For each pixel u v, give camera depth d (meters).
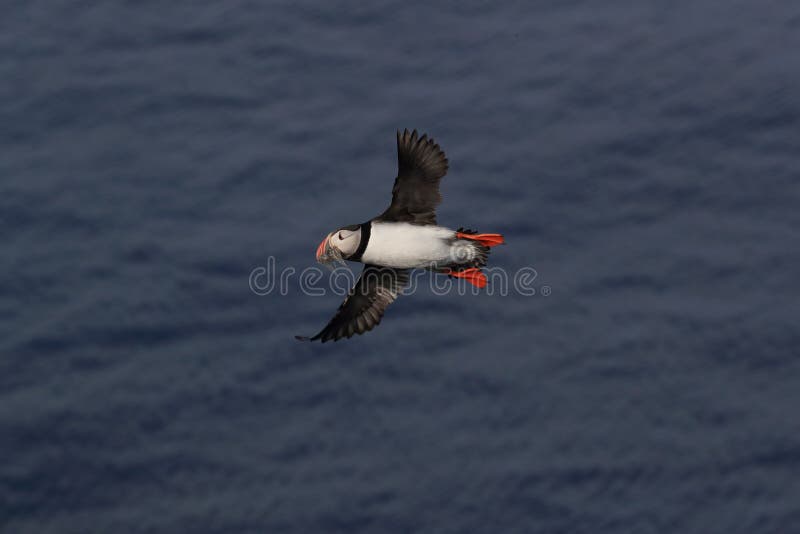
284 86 32.56
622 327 25.84
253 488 23.12
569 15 34.78
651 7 34.84
